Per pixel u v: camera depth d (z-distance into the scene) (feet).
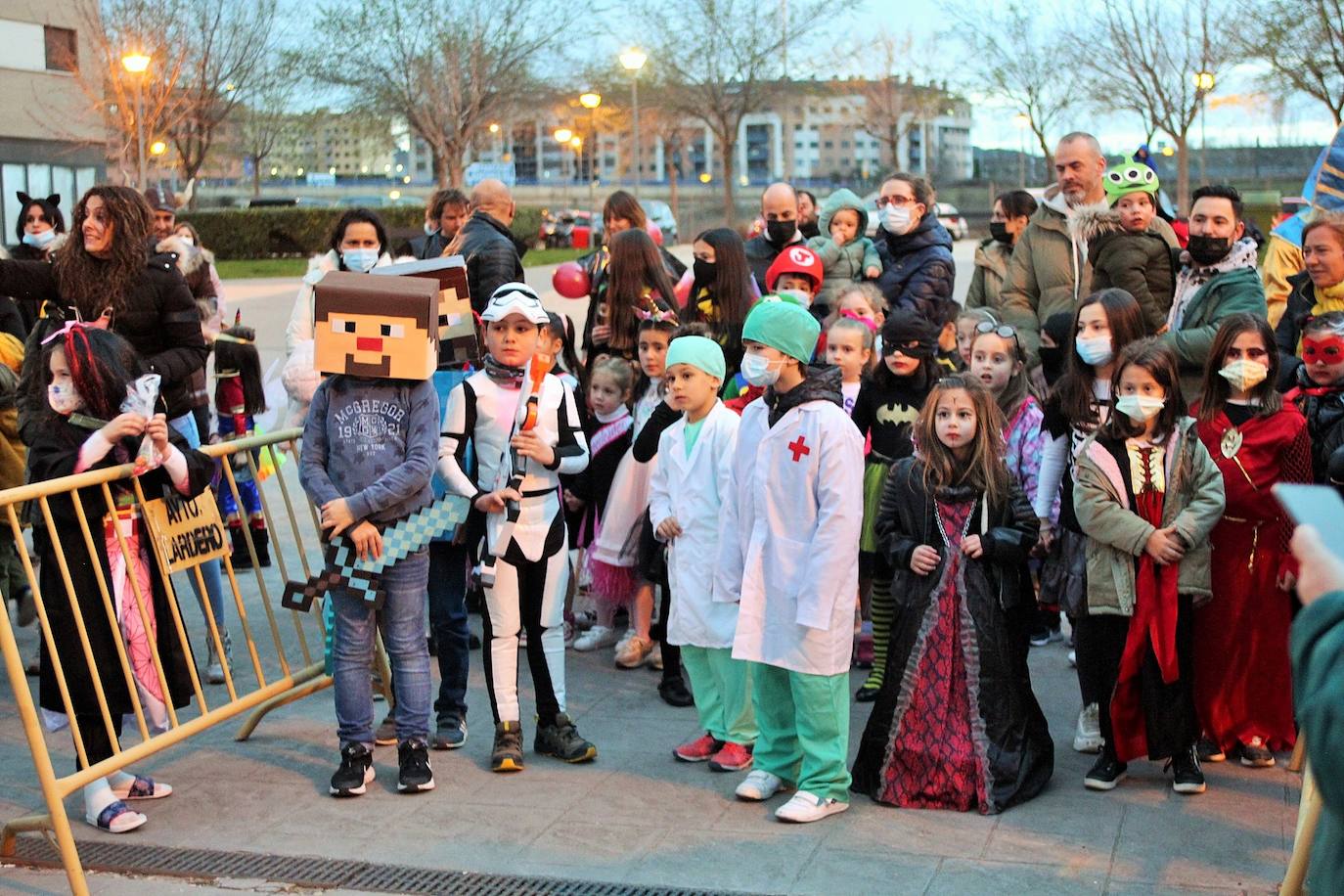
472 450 17.85
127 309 18.39
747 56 138.41
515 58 121.80
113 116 114.93
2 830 15.07
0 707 20.16
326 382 16.61
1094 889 13.55
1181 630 15.96
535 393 17.25
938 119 242.37
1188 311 19.92
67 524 15.35
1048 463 17.95
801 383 15.71
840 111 199.62
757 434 16.08
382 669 18.48
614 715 19.40
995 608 15.83
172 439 16.60
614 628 23.47
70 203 122.72
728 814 15.76
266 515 18.76
